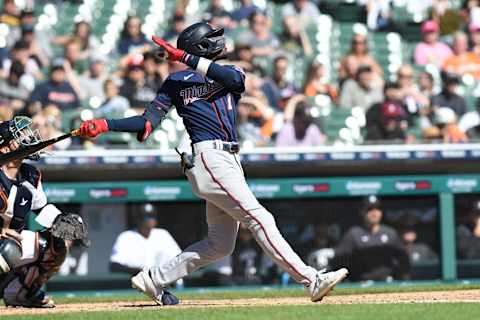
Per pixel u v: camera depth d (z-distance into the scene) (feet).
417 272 141.08
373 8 208.13
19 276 78.95
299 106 157.38
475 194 142.82
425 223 141.59
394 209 141.18
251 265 136.67
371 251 140.05
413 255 141.18
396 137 160.45
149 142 152.66
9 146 75.31
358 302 78.89
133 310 71.46
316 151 145.07
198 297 99.81
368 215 140.36
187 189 137.90
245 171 146.10
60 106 160.04
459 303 73.87
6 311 76.48
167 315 65.10
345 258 139.74
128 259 135.64
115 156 141.38
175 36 183.73
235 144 74.02
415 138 164.04
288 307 70.64
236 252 136.46
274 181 138.41
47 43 183.01
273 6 201.36
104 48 182.39
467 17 205.46
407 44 202.59
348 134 161.58
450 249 141.18
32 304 80.48
